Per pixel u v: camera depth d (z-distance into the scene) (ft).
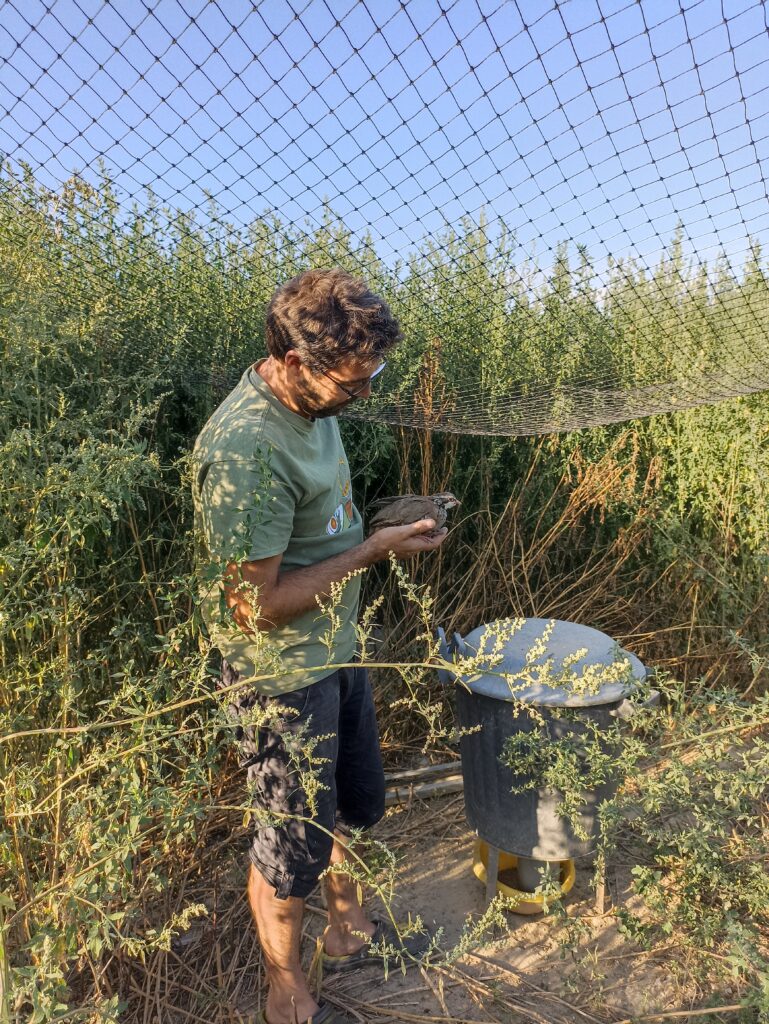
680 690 7.59
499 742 8.11
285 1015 7.19
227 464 5.97
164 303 9.25
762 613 13.62
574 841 8.29
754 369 10.82
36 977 4.36
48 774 6.81
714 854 7.11
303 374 6.05
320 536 6.92
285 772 6.59
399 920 8.89
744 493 14.62
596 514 15.08
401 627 12.64
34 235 7.71
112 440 7.23
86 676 7.62
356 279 6.12
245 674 6.64
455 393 10.93
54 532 6.13
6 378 6.59
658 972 8.08
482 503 13.70
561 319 9.85
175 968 7.85
